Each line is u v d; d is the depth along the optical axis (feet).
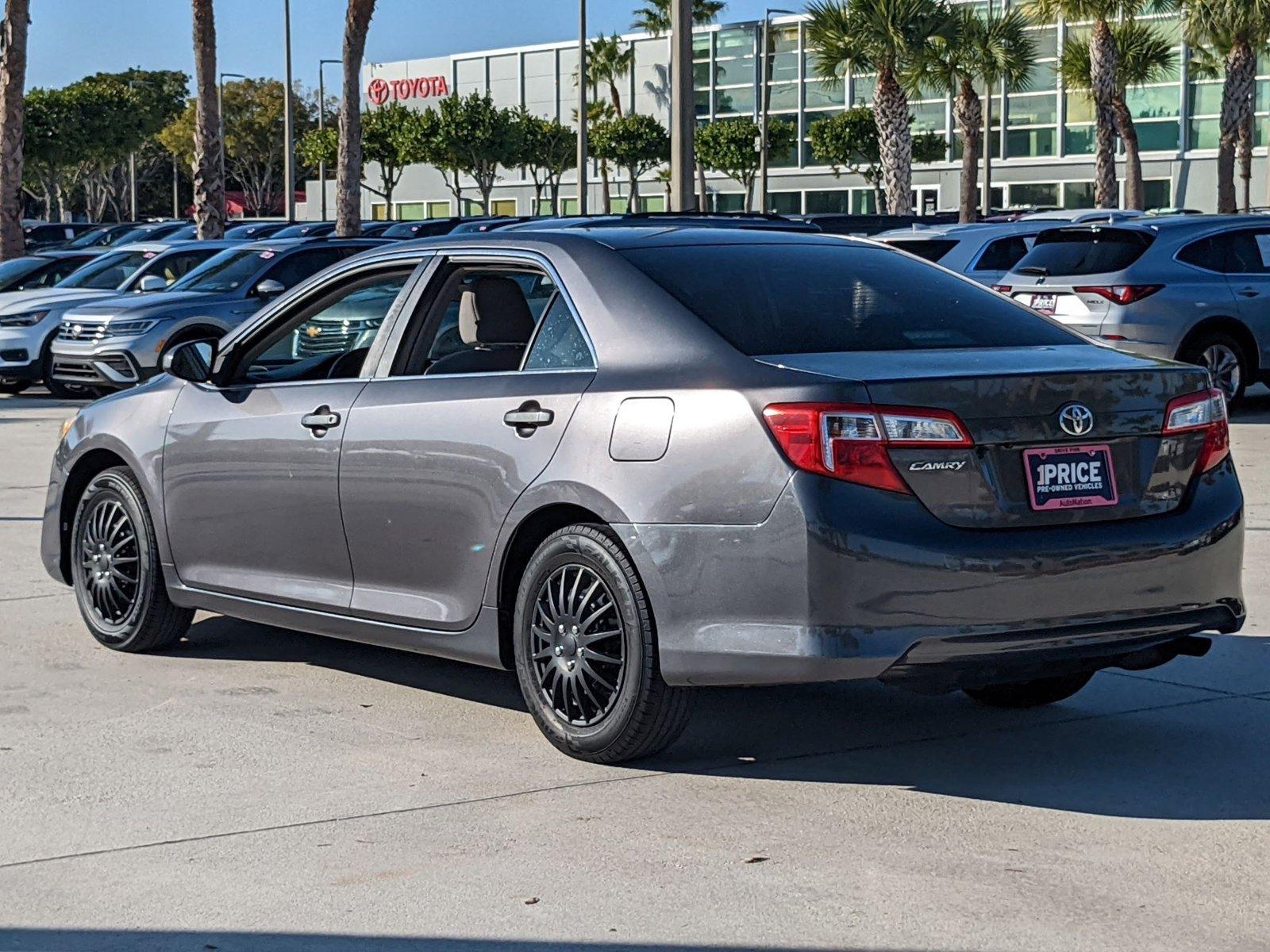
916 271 19.17
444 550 18.39
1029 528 15.78
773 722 19.15
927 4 120.26
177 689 20.67
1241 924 12.96
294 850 14.78
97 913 13.35
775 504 15.35
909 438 15.33
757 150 188.85
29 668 21.75
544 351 17.92
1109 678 21.12
